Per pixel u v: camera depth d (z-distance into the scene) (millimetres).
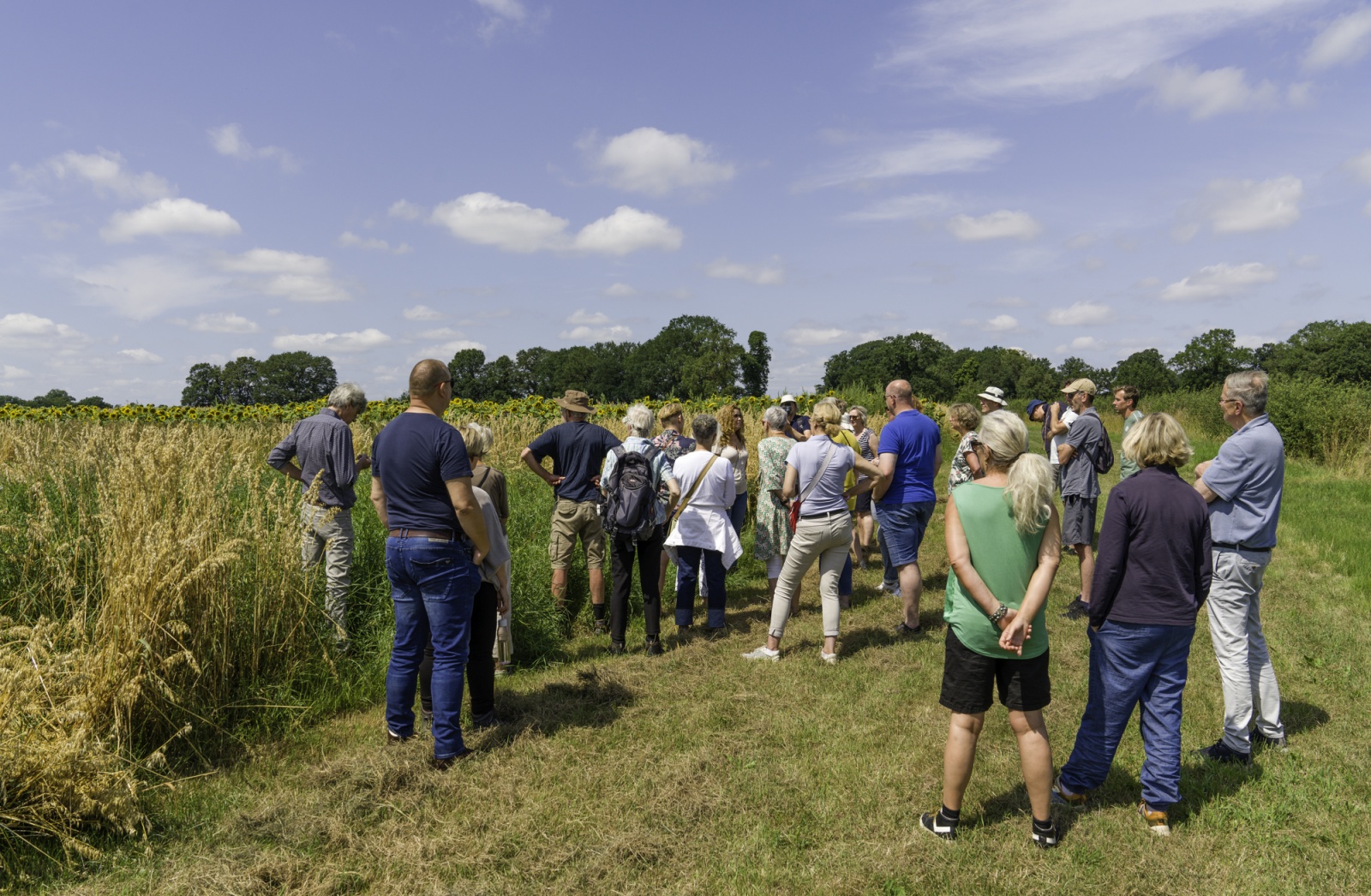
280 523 4766
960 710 3055
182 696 3941
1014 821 3277
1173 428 3219
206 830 3168
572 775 3652
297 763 3848
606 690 4742
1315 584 7289
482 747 3986
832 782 3615
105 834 3088
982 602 2961
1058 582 7395
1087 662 5316
